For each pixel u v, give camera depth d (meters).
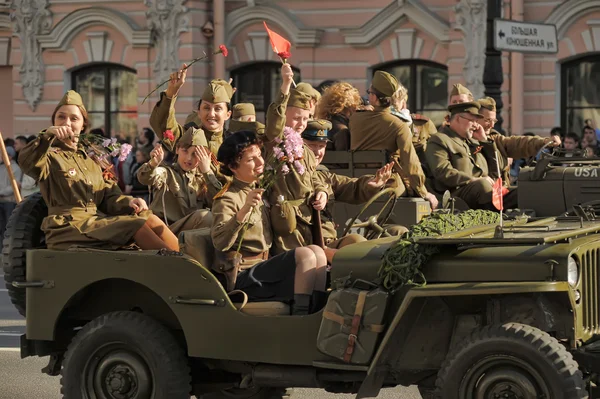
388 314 8.95
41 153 10.56
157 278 9.86
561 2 30.12
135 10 35.00
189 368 10.05
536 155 15.22
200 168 11.04
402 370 9.20
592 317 9.01
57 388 12.80
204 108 12.52
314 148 11.76
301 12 33.44
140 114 34.94
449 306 9.09
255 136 10.21
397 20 32.06
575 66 30.59
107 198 11.10
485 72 21.27
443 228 9.32
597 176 12.53
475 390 8.62
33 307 10.35
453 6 30.97
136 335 9.96
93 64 35.84
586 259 8.90
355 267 9.15
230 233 9.84
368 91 13.87
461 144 14.73
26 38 36.34
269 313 9.65
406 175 13.40
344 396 12.14
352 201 11.76
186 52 34.03
